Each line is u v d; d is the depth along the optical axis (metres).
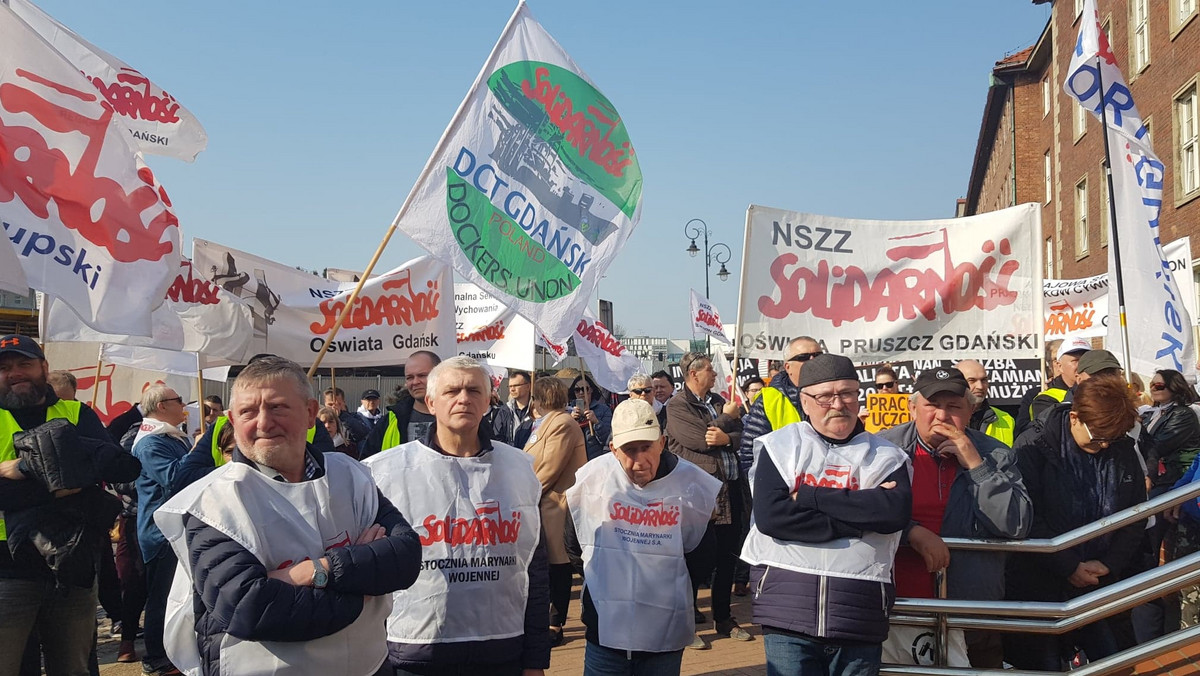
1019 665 4.07
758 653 6.18
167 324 5.68
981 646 3.89
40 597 4.01
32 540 3.89
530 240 5.53
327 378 23.80
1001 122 35.25
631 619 3.88
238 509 2.46
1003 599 3.73
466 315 10.21
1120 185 6.63
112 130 4.92
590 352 12.33
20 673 4.48
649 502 3.98
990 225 5.79
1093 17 6.75
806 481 3.35
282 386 2.58
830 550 3.29
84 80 4.85
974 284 5.80
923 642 3.52
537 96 5.64
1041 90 29.03
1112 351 6.77
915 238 5.88
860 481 3.33
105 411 10.30
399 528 2.69
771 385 5.71
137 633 6.80
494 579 3.31
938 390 3.71
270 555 2.49
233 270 7.49
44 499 3.90
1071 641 4.11
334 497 2.66
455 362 3.41
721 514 6.60
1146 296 6.53
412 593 3.25
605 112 5.89
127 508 6.37
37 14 7.26
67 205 4.71
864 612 3.25
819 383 3.44
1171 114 16.69
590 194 5.79
